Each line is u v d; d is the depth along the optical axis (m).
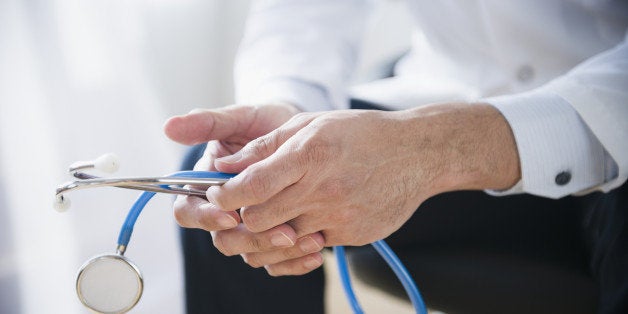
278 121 0.59
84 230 1.44
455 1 0.81
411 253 0.70
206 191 0.45
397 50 1.60
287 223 0.48
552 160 0.54
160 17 1.59
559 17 0.77
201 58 1.73
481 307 0.66
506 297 0.65
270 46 0.79
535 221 0.70
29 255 1.38
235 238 0.48
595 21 0.77
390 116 0.50
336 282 1.20
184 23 1.66
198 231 0.62
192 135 0.53
